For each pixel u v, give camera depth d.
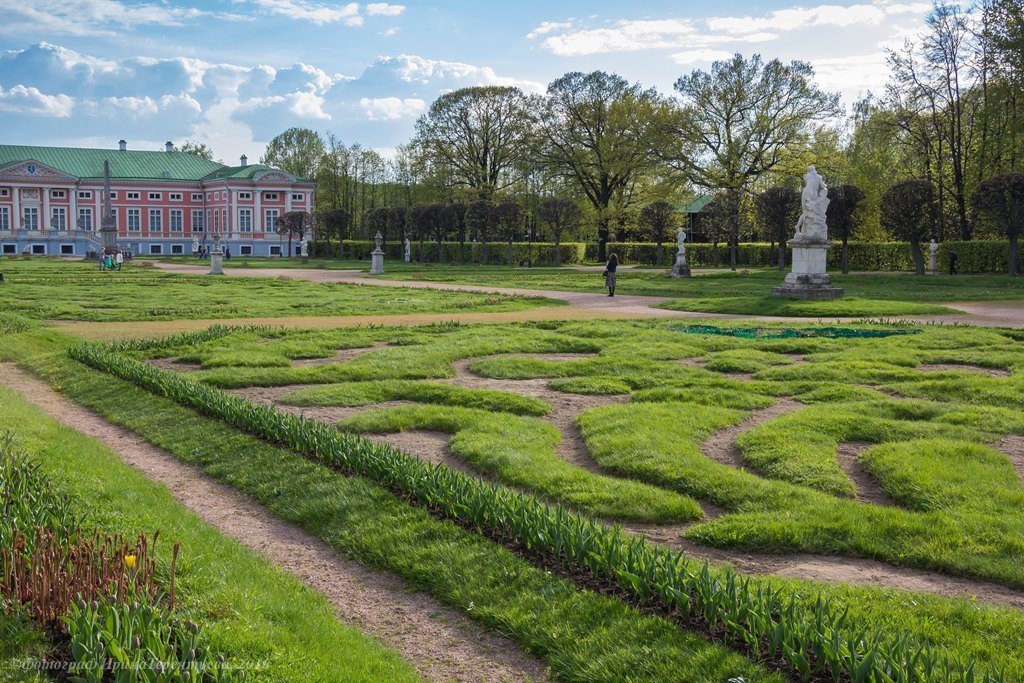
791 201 57.91
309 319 27.77
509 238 78.69
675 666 5.33
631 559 6.56
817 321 26.16
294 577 7.23
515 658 5.83
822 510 8.42
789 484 9.33
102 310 29.81
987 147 58.66
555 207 74.19
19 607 5.29
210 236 117.56
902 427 11.64
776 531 7.84
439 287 44.78
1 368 18.30
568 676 5.49
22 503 6.86
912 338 20.88
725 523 8.10
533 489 9.37
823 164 62.91
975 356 18.00
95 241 112.00
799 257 34.25
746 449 10.71
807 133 63.38
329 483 9.45
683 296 38.56
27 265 71.12
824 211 33.72
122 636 4.82
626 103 72.56
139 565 5.73
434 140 84.69
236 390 15.31
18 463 8.34
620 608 6.11
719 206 62.66
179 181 117.25
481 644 6.05
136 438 12.38
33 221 109.94
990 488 8.96
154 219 116.75
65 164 114.12
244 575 6.81
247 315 28.77
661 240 69.25
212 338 21.25
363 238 104.94
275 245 115.88
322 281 51.16
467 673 5.62
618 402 14.02
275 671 5.09
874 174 68.12
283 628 5.78
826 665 5.10
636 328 23.55
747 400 13.78
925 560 7.30
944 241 60.75
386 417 12.52
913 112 62.50
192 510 9.18
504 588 6.67
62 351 19.38
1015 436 11.38
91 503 7.93
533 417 12.86
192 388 13.70
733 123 64.94
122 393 14.62
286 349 19.59
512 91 83.56
